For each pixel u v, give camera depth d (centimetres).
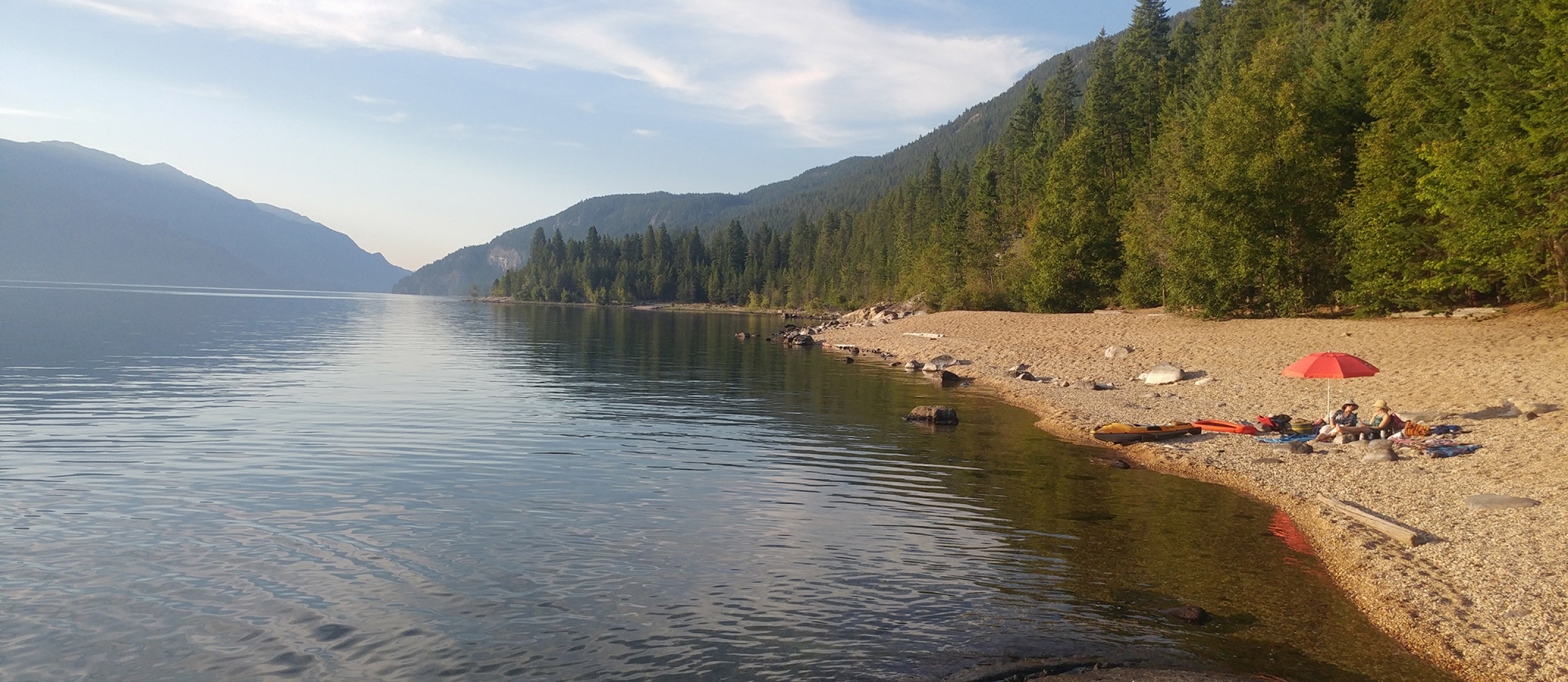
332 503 1573
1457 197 3528
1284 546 1399
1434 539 1361
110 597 1072
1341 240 4662
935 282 10606
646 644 966
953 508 1650
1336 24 6706
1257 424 2530
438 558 1258
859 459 2150
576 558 1276
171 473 1802
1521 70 3516
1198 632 1027
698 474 1927
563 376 4203
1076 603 1123
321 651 929
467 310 18350
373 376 4012
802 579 1204
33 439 2175
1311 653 970
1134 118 9731
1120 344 4753
